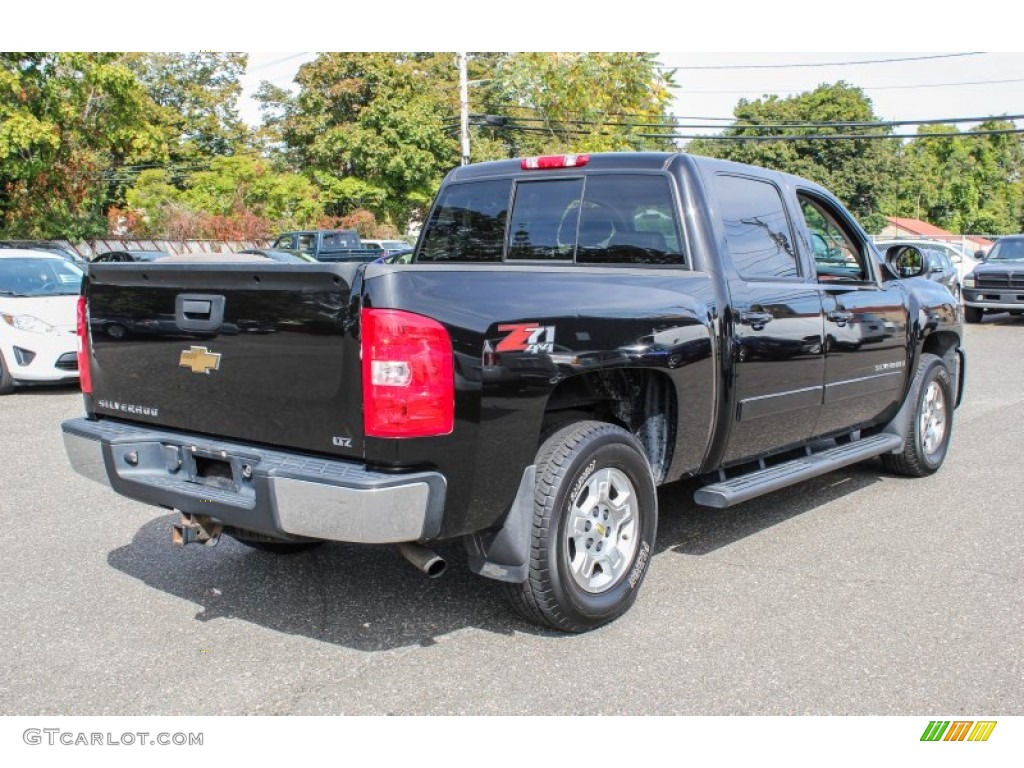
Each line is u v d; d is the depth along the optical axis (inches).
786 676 138.9
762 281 185.2
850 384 214.1
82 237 1036.5
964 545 199.6
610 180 186.7
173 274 143.8
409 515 126.5
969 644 149.6
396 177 1660.9
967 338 650.8
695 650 147.8
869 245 229.9
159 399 152.3
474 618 161.0
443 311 129.2
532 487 142.8
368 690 135.6
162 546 200.1
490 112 1852.9
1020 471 265.9
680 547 198.5
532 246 199.3
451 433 130.0
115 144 1000.2
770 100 2253.9
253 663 144.4
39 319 397.4
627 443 155.2
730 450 180.2
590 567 152.6
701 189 177.2
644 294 156.9
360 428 127.0
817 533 208.1
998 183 3435.0
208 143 1921.8
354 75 1667.1
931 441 257.8
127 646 150.7
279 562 189.9
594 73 800.9
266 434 138.6
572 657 145.6
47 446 298.2
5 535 207.6
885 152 2209.6
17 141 868.6
